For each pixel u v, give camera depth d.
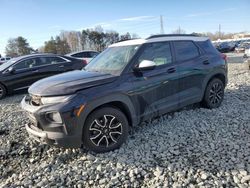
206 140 3.95
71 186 3.08
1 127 5.18
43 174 3.38
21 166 3.72
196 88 5.00
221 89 5.59
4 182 3.32
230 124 4.55
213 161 3.31
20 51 66.19
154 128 4.55
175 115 5.13
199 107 5.57
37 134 3.59
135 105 3.98
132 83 3.92
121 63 4.16
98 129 3.66
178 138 4.09
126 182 3.03
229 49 36.81
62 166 3.54
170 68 4.48
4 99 8.39
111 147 3.78
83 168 3.40
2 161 3.88
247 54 19.31
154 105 4.25
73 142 3.45
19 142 4.43
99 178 3.17
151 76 4.16
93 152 3.77
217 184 2.82
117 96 3.74
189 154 3.55
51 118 3.42
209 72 5.19
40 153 3.99
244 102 5.86
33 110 3.48
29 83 8.83
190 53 4.99
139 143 4.01
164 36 4.73
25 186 3.13
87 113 3.46
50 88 3.54
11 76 8.49
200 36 5.52
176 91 4.60
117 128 3.83
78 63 9.76
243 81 8.21
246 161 3.26
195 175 3.04
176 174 3.09
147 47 4.33
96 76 3.85
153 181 3.01
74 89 3.46
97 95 3.52
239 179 2.90
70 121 3.35
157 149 3.77
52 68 9.18
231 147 3.65
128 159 3.53
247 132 4.15
